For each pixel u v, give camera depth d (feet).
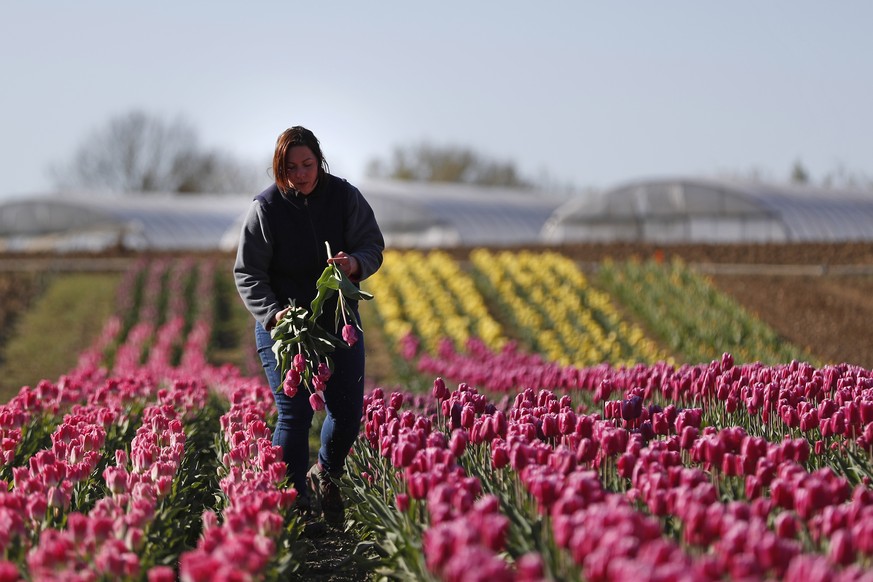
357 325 38.60
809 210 239.91
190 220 297.53
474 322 131.95
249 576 24.09
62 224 281.74
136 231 282.15
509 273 159.53
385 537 33.32
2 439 42.24
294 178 37.73
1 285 167.63
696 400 45.93
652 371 50.31
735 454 32.19
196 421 54.95
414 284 152.46
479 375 70.28
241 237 38.63
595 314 128.06
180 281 164.14
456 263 168.96
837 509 25.09
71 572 24.09
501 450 31.40
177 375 73.56
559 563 24.88
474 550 19.97
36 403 52.26
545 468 28.22
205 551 26.16
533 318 122.52
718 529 23.67
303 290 39.04
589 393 59.41
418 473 29.30
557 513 24.44
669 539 27.12
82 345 128.57
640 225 250.57
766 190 246.06
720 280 142.61
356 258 37.86
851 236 241.55
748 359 88.02
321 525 39.04
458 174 601.62
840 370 46.93
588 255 179.93
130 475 33.68
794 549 21.18
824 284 139.44
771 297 128.26
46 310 151.84
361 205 39.45
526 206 319.27
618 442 32.12
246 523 28.43
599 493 26.18
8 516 27.84
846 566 22.47
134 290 156.87
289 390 35.81
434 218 287.07
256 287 38.19
